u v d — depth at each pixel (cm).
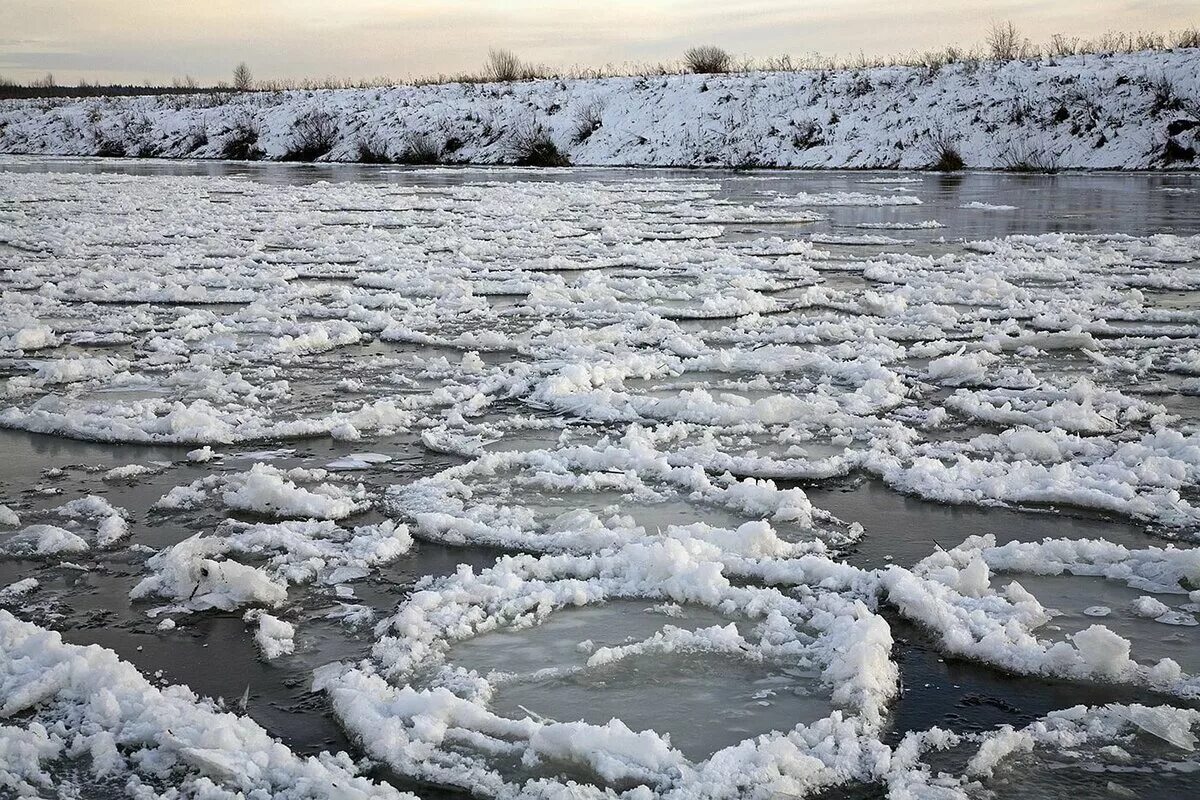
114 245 1667
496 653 390
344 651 393
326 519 514
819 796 306
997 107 4031
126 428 648
